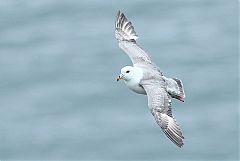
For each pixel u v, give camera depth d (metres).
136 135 49.97
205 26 75.38
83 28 77.00
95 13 81.50
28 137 51.38
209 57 64.94
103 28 76.38
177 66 63.16
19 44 72.31
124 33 26.66
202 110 53.41
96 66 63.31
